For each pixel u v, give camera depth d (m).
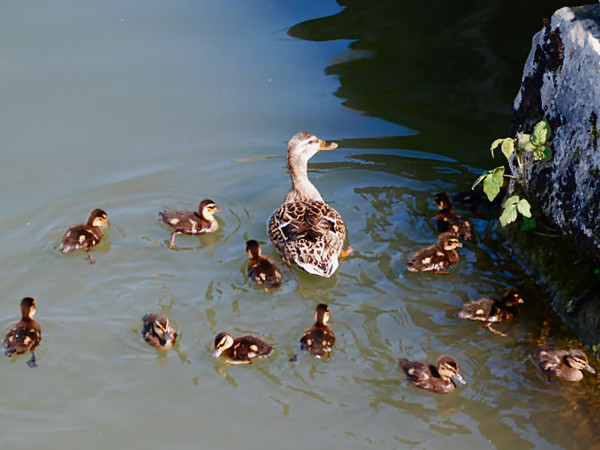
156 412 7.55
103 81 13.45
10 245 9.88
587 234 8.38
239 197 11.07
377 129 12.29
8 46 14.30
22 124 12.38
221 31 14.95
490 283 9.34
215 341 8.13
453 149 11.78
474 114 12.48
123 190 11.03
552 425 7.40
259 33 14.88
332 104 12.87
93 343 8.40
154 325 8.20
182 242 10.09
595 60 8.16
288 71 13.69
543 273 9.24
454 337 8.51
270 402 7.66
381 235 10.21
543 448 7.14
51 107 12.78
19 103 12.85
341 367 8.08
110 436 7.27
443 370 7.77
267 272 9.24
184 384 7.88
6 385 7.83
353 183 11.24
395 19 15.17
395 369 8.05
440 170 11.41
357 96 13.04
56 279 9.36
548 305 8.98
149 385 7.86
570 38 8.61
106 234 10.17
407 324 8.69
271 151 11.94
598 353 8.20
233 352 8.15
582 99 8.39
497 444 7.19
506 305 8.74
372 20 15.20
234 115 12.70
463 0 15.60
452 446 7.17
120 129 12.35
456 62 13.73
